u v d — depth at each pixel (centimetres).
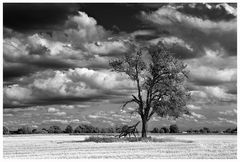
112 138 6106
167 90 5944
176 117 6056
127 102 6122
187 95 6034
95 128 12075
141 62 6059
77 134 11106
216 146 4803
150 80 6056
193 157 3528
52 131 12200
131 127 6100
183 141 5975
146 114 6078
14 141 6394
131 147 4641
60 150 4256
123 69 6072
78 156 3628
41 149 4409
